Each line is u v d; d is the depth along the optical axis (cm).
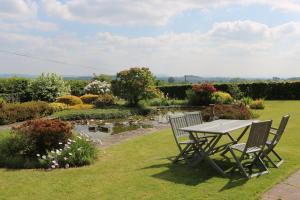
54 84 2261
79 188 579
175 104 2280
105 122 1510
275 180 588
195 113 838
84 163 734
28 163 723
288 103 2233
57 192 562
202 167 685
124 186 582
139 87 1998
